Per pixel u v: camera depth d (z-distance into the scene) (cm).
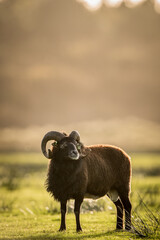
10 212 7812
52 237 4581
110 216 6512
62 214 5069
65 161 4972
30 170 17325
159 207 7469
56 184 5031
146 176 14888
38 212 7594
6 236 4788
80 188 4997
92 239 4441
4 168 17862
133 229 4844
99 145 5541
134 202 8038
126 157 5491
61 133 5109
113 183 5388
